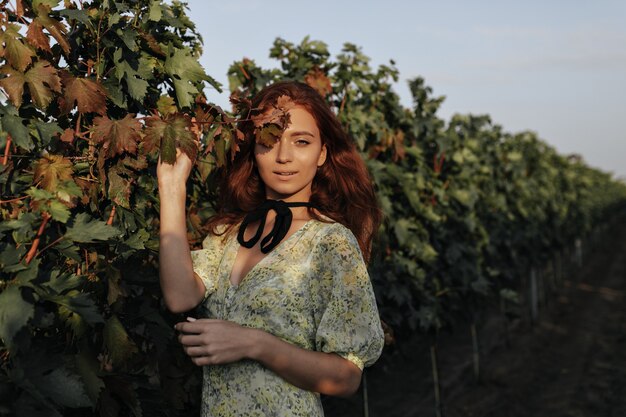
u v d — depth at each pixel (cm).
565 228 1471
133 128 170
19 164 170
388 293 418
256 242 165
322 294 156
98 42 184
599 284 1638
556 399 656
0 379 138
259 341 144
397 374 695
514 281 878
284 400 150
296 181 166
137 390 189
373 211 184
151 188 206
